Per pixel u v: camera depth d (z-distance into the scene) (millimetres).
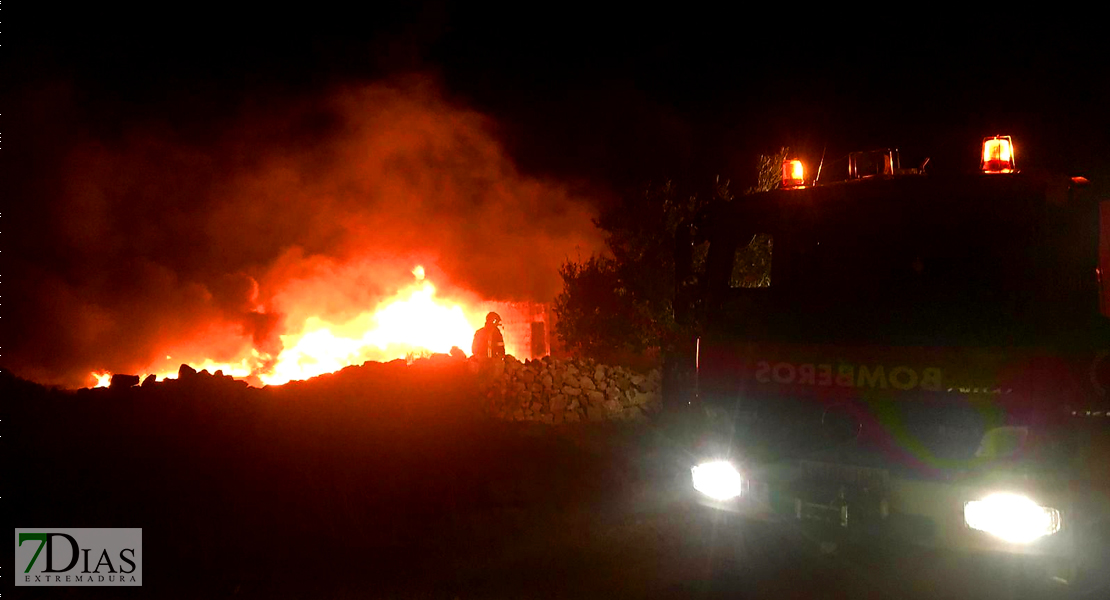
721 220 6258
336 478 7793
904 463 4895
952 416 4805
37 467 7332
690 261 6395
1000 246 5168
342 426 9383
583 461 8992
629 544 6543
